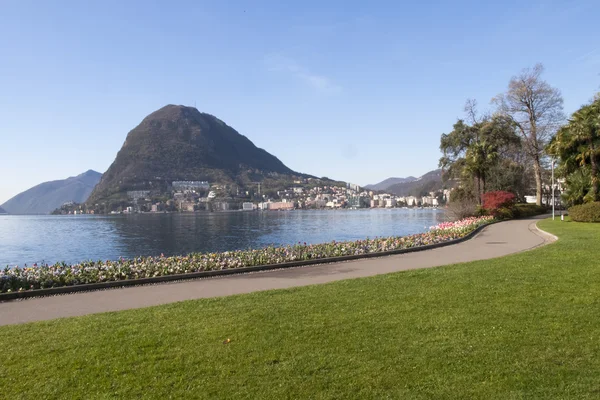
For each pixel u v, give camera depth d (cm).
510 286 801
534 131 4428
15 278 1050
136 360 503
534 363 458
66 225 8669
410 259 1393
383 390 417
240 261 1336
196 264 1273
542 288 773
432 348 507
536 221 3206
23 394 431
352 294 796
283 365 476
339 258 1431
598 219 2731
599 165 3083
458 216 3762
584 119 3123
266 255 1430
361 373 452
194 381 446
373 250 1568
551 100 4400
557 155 3406
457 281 873
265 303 753
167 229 6266
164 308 755
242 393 419
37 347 558
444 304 691
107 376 465
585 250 1262
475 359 473
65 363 502
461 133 4938
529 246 1673
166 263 1294
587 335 527
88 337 592
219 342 552
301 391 419
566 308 641
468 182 4866
